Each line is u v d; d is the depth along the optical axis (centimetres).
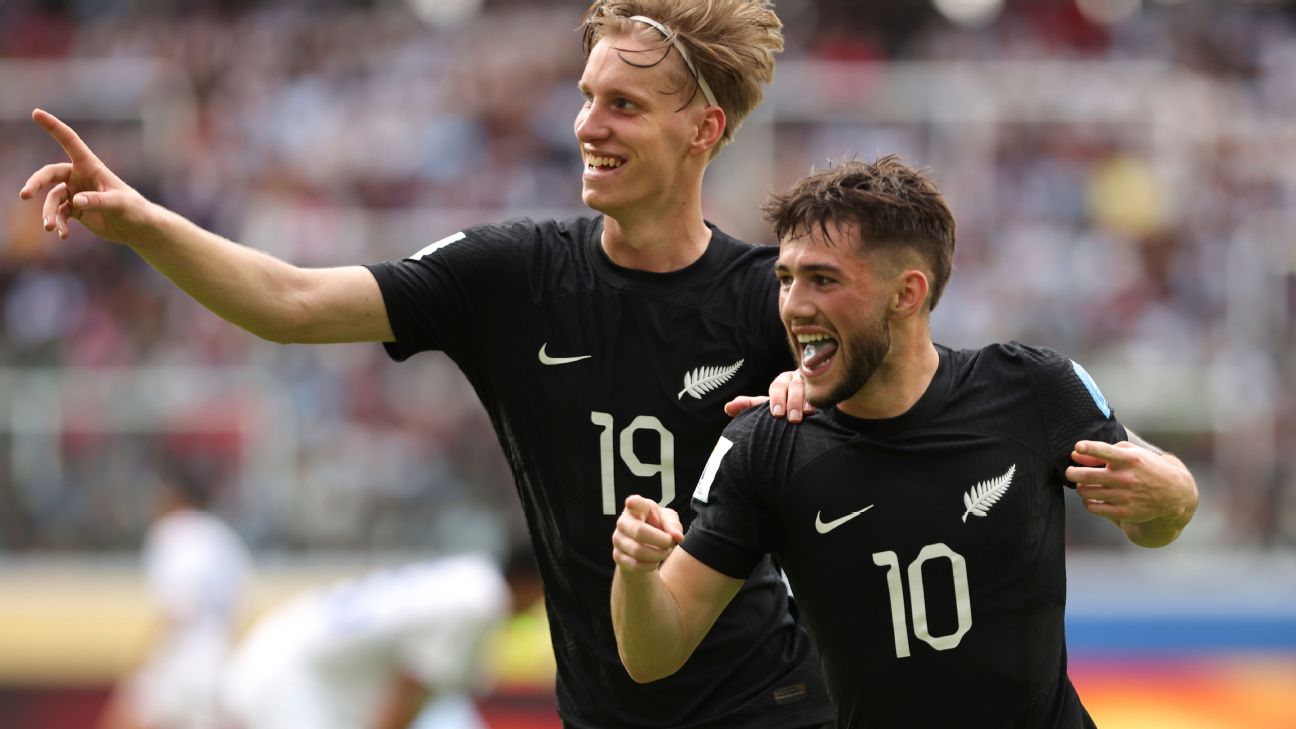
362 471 3062
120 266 4122
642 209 1182
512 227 1231
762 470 1058
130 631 2817
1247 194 4172
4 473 2964
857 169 1033
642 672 1020
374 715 2144
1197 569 2981
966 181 3981
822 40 5200
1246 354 3303
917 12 5244
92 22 5188
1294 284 3384
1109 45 5172
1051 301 3912
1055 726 1068
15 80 4288
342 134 4700
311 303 1151
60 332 3850
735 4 1196
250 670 2169
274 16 5225
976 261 3934
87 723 2792
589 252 1219
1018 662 1047
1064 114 4156
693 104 1181
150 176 4331
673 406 1194
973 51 5144
